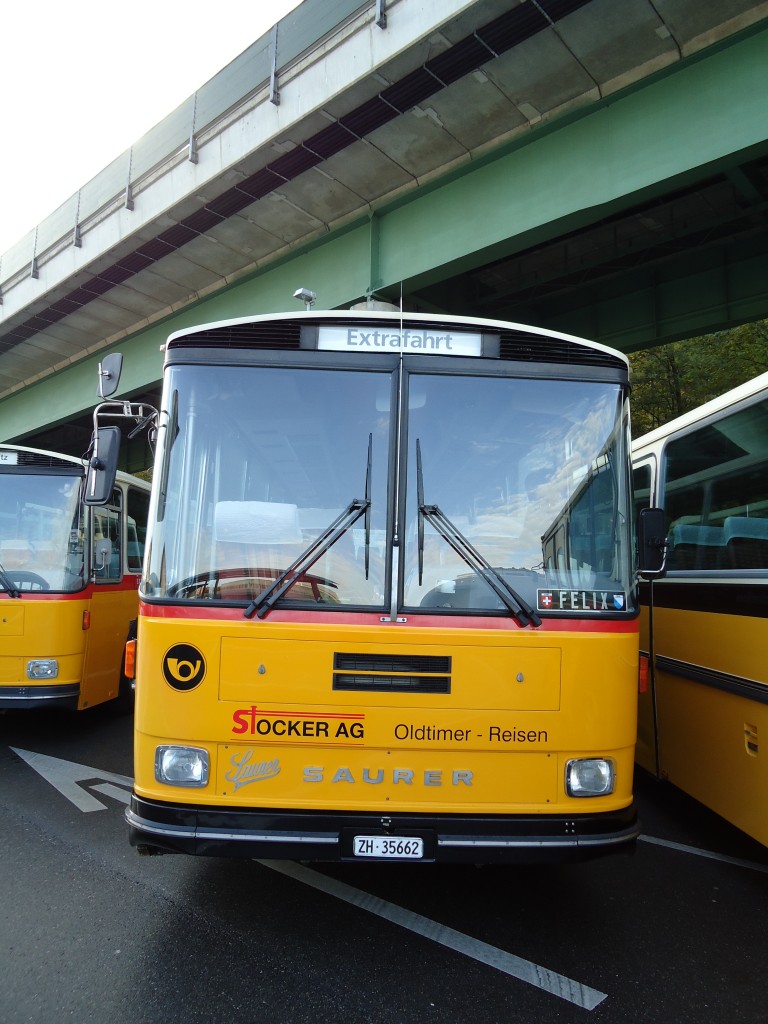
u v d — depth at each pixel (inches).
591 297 618.5
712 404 201.8
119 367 171.0
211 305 614.9
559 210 383.2
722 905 160.2
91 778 248.4
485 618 137.1
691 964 134.8
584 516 146.2
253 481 145.1
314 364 150.3
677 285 580.1
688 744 202.1
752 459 177.3
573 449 149.2
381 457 145.3
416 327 151.3
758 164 431.8
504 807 132.8
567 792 134.2
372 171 440.8
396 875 172.6
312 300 216.7
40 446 1079.0
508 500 144.5
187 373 151.7
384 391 148.8
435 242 442.9
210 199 475.8
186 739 134.3
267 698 133.9
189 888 163.3
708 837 204.1
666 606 217.2
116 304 645.3
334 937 142.3
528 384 150.8
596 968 132.8
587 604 140.6
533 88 367.2
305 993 123.0
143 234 521.3
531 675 135.5
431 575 139.1
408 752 133.2
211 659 135.2
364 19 366.3
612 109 364.8
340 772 133.0
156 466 148.2
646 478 249.3
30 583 287.4
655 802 236.5
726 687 179.2
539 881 171.0
